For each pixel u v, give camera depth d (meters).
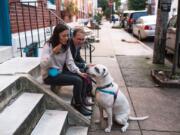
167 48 9.16
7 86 3.24
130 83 6.36
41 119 3.50
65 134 3.61
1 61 4.65
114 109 3.93
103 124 4.08
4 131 2.59
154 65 8.34
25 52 5.76
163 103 5.06
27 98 3.53
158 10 8.04
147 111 4.66
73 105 4.17
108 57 9.80
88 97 4.70
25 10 6.54
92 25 21.05
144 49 12.05
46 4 8.71
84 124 3.87
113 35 19.52
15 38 5.38
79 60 4.98
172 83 6.00
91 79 4.32
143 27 15.01
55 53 3.93
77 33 4.60
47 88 4.00
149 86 6.13
